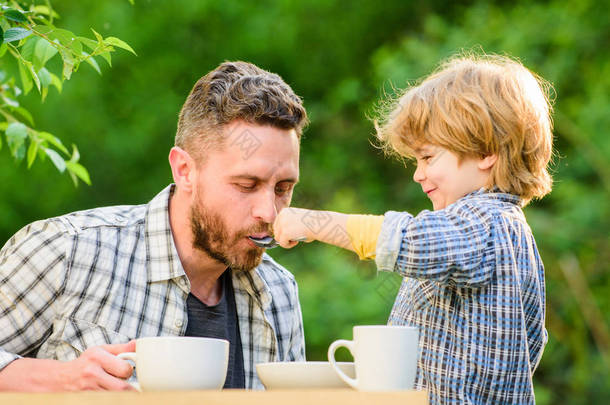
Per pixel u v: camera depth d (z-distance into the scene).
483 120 2.29
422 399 1.47
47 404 1.40
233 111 2.23
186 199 2.37
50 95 8.66
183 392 1.42
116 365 1.74
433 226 1.96
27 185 8.66
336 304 7.35
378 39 9.28
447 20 9.09
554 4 8.38
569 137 7.99
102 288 2.30
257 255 2.32
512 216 2.17
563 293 7.76
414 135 2.41
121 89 8.85
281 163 2.25
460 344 2.09
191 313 2.39
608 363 7.58
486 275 2.02
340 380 1.82
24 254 2.27
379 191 8.43
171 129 8.77
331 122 8.84
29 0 3.13
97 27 8.73
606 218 7.64
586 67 8.23
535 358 2.29
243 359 2.49
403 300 2.29
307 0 9.30
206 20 9.16
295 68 9.26
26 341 2.26
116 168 8.72
